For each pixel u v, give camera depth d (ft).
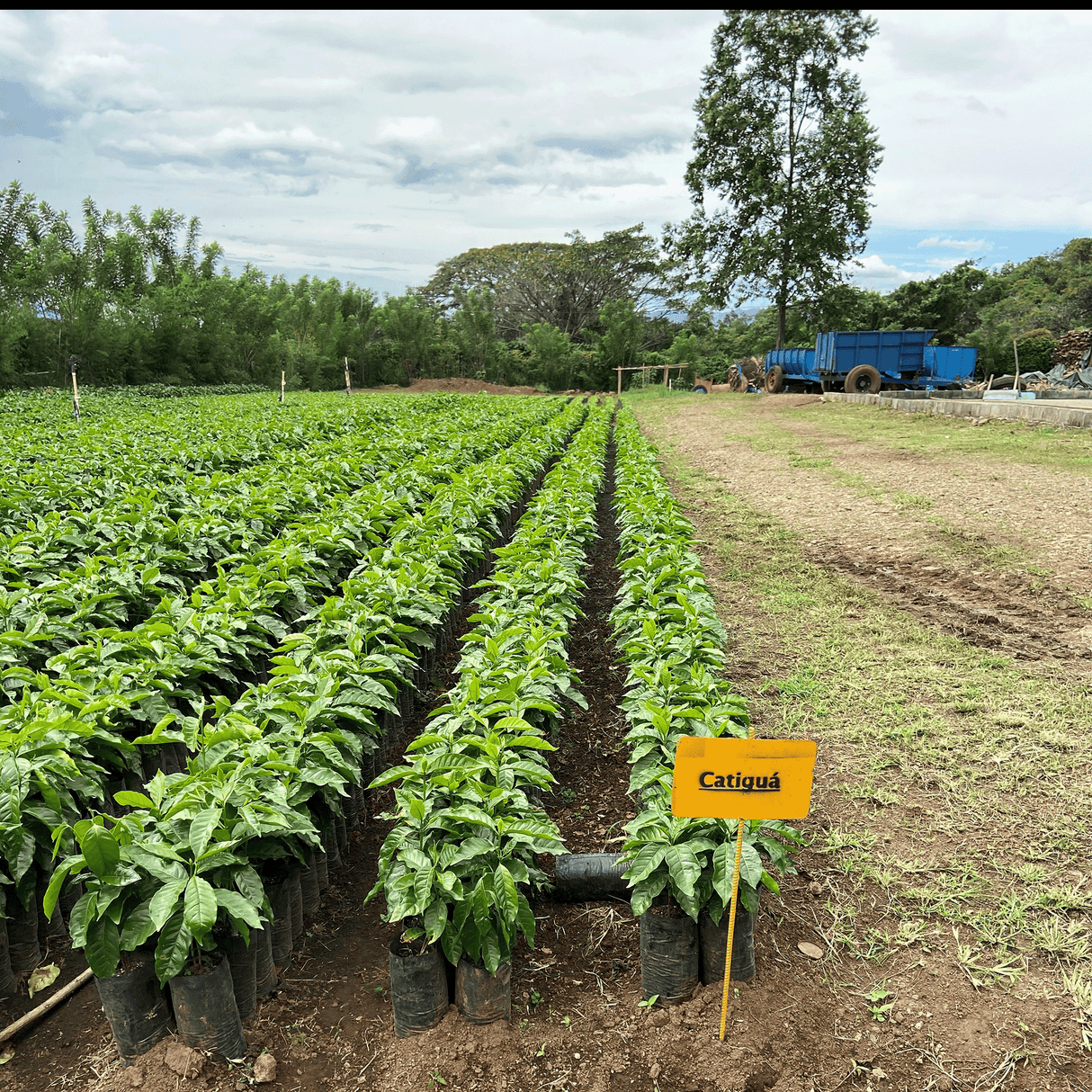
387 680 18.34
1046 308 227.40
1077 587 30.25
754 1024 12.65
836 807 18.26
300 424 66.54
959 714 21.99
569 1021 13.14
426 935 12.81
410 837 13.41
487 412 85.87
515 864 12.92
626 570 26.81
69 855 13.08
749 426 86.28
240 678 23.65
